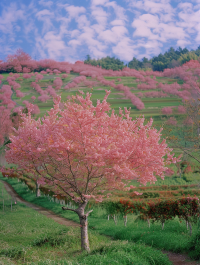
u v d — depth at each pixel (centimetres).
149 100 7288
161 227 1311
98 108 1068
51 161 1053
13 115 5275
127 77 9344
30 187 3170
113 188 1132
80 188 1188
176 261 870
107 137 1065
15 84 8250
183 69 8444
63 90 8525
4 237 1280
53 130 980
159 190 2688
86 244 1034
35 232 1397
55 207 2261
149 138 1118
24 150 998
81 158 983
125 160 962
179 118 5069
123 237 1217
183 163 3225
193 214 1166
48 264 735
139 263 726
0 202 2597
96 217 1836
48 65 9812
